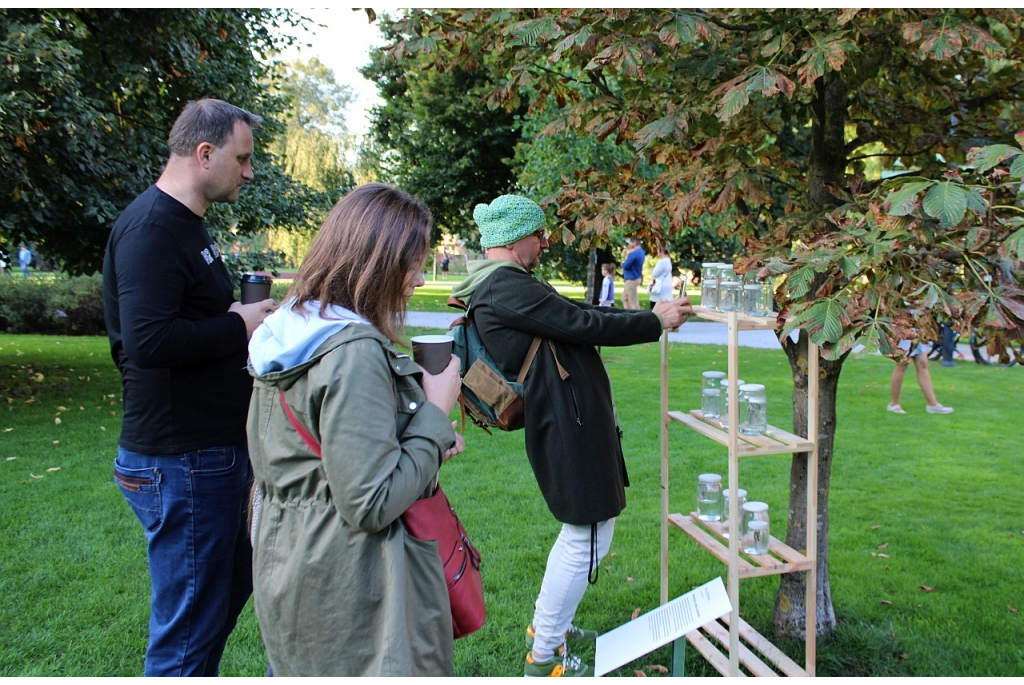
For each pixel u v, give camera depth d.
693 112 2.38
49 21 5.88
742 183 2.55
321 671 1.36
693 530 2.69
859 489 4.62
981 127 2.69
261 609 1.41
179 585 1.98
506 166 16.67
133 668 2.54
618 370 9.10
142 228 1.84
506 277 2.30
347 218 1.45
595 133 2.69
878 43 2.54
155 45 6.63
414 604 1.42
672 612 2.37
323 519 1.36
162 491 1.94
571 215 2.97
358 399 1.31
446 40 2.71
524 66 2.60
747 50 2.52
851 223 2.17
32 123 5.55
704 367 9.34
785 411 6.77
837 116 2.79
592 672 2.61
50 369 8.81
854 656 2.69
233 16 7.58
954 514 4.18
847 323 1.94
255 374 1.42
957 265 2.06
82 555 3.48
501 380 2.30
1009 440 5.76
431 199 16.84
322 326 1.37
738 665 2.46
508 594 3.15
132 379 1.94
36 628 2.80
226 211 7.44
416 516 1.47
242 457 2.05
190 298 1.96
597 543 2.40
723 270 2.49
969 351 10.79
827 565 2.84
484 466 5.08
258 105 8.32
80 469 4.83
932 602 3.09
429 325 14.16
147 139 6.86
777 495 4.50
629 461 5.18
